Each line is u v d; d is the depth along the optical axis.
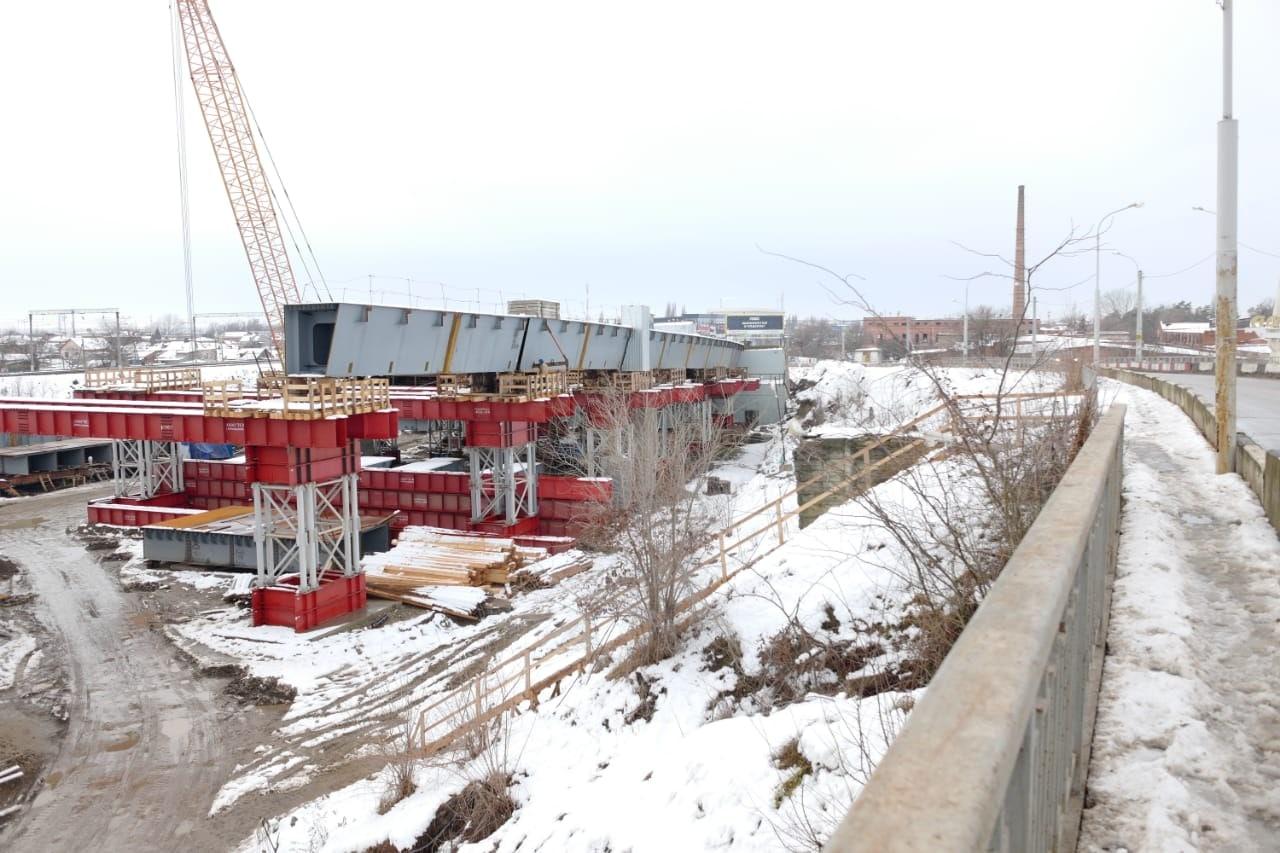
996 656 2.02
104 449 57.91
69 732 19.39
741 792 8.74
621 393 38.00
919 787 1.48
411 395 39.59
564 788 12.21
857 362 72.00
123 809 16.06
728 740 9.93
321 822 14.41
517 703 17.45
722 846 8.09
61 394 75.50
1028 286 9.40
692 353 57.88
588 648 17.78
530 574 30.19
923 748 1.62
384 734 18.45
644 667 15.25
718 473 48.72
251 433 25.91
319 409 25.11
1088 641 4.48
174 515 39.66
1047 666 2.69
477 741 15.33
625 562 25.09
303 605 25.67
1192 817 3.87
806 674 12.46
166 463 45.62
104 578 31.80
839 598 13.52
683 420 47.53
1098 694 5.14
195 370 49.34
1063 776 3.38
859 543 15.60
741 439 61.12
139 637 25.53
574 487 37.38
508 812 12.52
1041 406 13.97
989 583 9.70
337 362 24.67
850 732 8.70
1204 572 7.88
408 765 15.16
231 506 40.50
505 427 35.38
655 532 20.20
